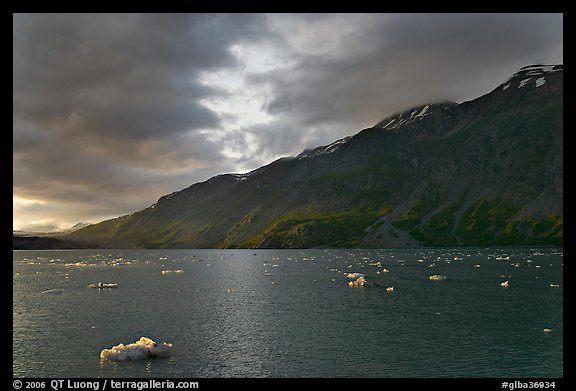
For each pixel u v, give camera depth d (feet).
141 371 108.17
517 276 301.02
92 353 122.21
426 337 136.26
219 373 106.83
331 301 203.00
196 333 143.43
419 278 296.51
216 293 236.43
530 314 168.66
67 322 161.38
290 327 150.61
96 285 272.72
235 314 173.88
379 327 149.28
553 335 137.18
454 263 439.63
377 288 246.47
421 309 180.55
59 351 124.06
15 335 142.00
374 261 502.79
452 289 239.30
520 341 130.72
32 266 500.74
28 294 234.17
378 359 116.16
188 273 375.04
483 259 502.38
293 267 432.25
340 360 115.85
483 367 110.01
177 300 211.20
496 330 143.95
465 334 139.44
